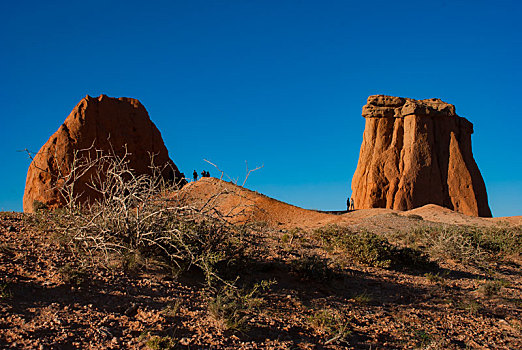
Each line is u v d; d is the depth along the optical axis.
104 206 7.04
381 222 23.67
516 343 7.20
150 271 7.07
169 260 7.44
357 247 12.13
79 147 43.03
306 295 8.03
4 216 10.02
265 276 8.50
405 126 76.69
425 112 75.44
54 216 8.80
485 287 10.34
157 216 7.11
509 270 14.33
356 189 80.06
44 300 5.41
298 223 27.88
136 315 5.62
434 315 8.26
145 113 52.00
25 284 5.69
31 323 4.82
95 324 5.12
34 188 39.12
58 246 7.39
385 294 9.23
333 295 8.38
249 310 6.53
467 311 8.79
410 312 8.23
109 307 5.67
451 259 14.60
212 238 7.82
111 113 48.00
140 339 4.98
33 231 8.39
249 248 9.84
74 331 4.87
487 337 7.35
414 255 12.60
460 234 16.08
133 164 48.72
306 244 13.03
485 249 16.89
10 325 4.70
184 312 5.96
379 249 12.08
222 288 7.08
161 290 6.50
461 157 74.94
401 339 6.69
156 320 5.52
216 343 5.25
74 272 6.14
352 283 9.59
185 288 6.84
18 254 6.73
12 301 5.18
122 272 6.76
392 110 78.19
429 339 6.88
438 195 72.75
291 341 5.78
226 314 5.91
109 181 7.07
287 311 6.94
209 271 6.73
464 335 7.33
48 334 4.69
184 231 7.17
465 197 72.81
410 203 71.69
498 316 8.73
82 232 6.99
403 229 21.12
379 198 73.94
